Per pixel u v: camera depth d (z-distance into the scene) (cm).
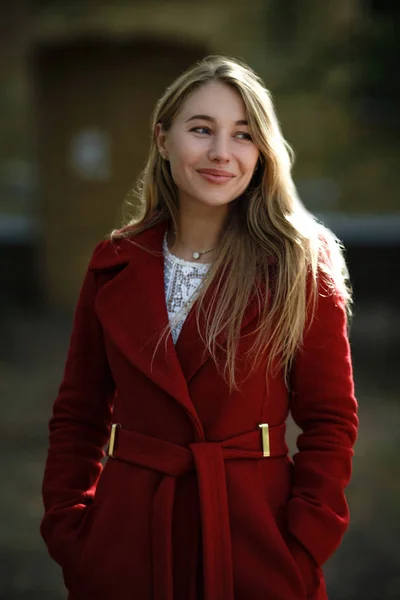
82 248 1593
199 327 310
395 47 1055
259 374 306
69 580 321
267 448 309
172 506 304
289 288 304
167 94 321
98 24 1448
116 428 322
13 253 1731
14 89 3019
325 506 301
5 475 810
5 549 646
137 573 303
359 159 1191
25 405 1059
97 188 1569
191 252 330
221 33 1360
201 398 307
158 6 1409
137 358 312
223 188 311
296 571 296
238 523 299
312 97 1173
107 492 319
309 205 1948
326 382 307
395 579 589
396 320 1471
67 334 1458
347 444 308
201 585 302
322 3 1182
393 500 724
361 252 1603
